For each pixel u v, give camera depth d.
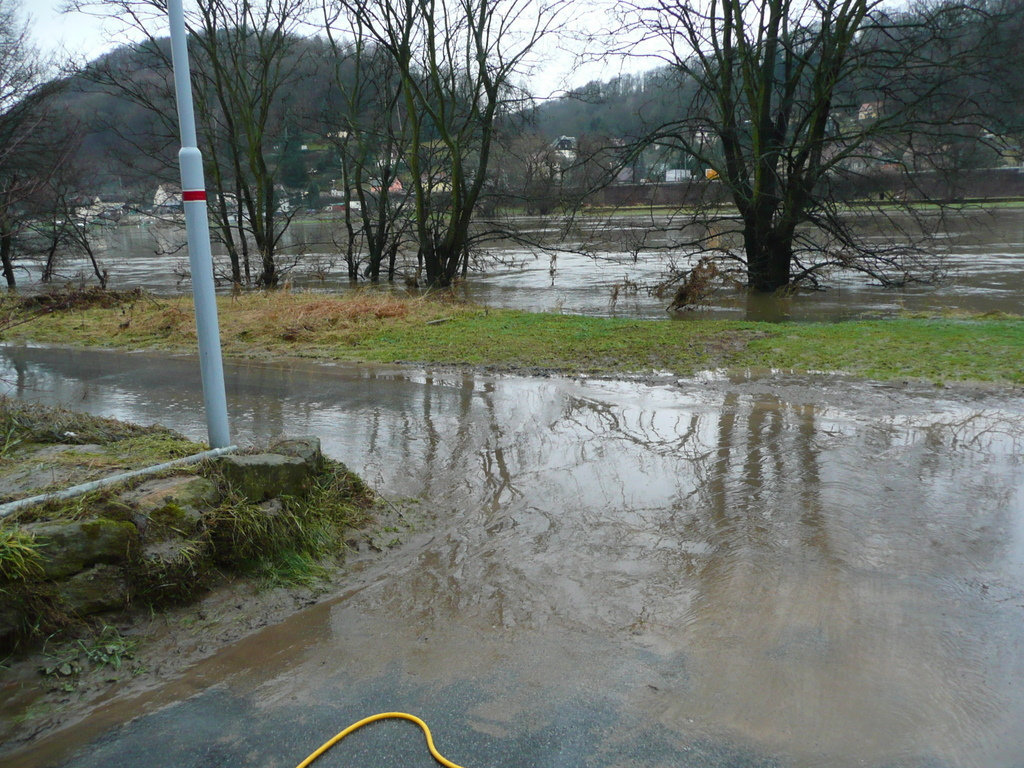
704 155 19.52
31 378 9.80
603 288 20.91
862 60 16.94
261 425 7.30
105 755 2.91
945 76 16.22
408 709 3.15
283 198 29.34
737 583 4.11
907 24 16.05
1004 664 3.37
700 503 5.21
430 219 22.88
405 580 4.26
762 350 10.15
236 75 23.42
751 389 8.16
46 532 3.50
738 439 6.53
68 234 24.62
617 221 36.31
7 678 3.30
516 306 17.42
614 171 18.97
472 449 6.46
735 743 2.91
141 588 3.75
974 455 5.99
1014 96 16.08
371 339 11.91
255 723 3.08
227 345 11.90
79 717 3.12
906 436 6.49
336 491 4.96
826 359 9.41
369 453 6.40
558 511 5.14
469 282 22.86
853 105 17.48
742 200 18.80
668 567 4.32
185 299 18.33
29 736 3.01
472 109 20.55
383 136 22.75
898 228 18.77
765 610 3.84
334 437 6.87
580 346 10.80
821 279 20.73
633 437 6.68
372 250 25.12
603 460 6.12
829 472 5.71
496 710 3.13
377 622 3.84
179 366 10.41
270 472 4.50
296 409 7.89
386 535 4.79
